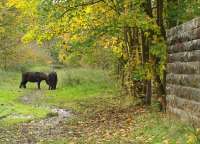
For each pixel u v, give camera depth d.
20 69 57.06
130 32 22.08
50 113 21.44
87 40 20.11
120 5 18.45
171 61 14.89
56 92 35.12
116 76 34.72
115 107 22.78
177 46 14.08
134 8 18.25
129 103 22.92
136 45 21.80
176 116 14.02
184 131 11.68
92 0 19.06
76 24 19.75
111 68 36.81
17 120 19.69
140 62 20.61
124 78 27.03
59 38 20.55
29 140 14.90
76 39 20.19
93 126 16.98
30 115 21.30
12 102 26.28
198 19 11.89
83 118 19.70
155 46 17.36
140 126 14.66
